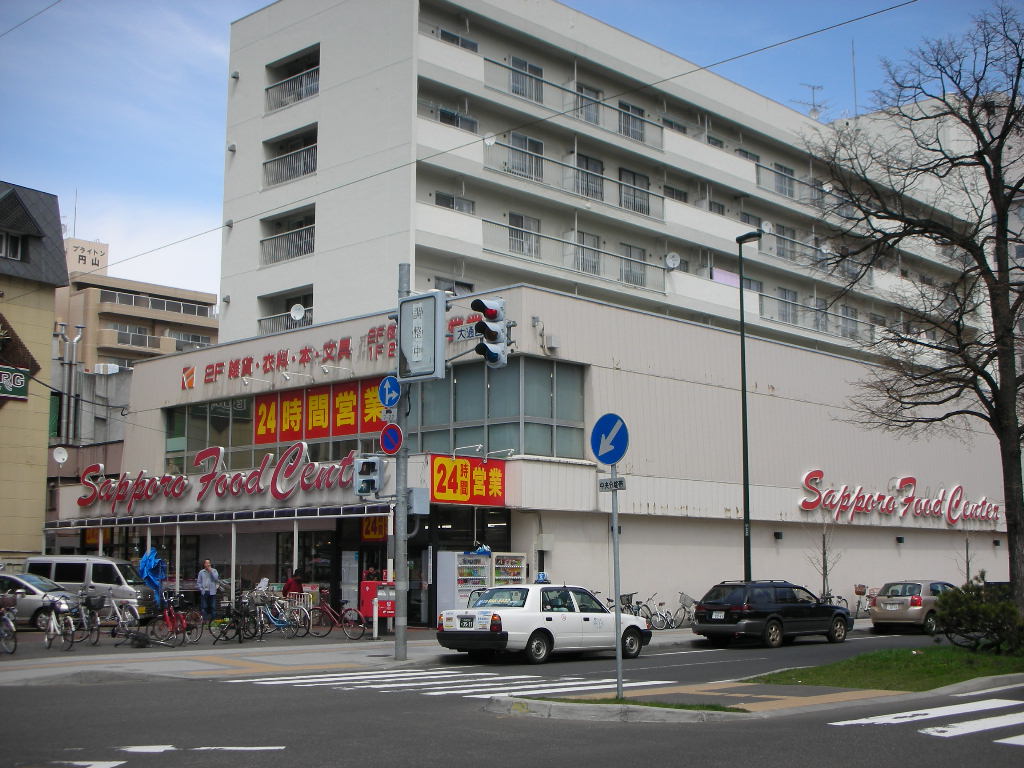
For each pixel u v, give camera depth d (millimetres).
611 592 30344
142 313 74562
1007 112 21484
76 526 36219
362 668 19094
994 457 48719
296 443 30547
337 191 37531
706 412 33719
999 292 21016
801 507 37000
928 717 11930
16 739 10594
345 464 28359
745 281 47812
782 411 37062
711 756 9352
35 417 38156
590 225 41594
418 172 36344
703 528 33812
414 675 17938
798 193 51375
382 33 37062
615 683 16312
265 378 34375
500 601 20641
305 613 26000
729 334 35219
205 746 10070
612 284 40219
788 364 37750
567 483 28844
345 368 32094
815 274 48281
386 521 29281
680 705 12445
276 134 40312
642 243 43625
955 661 16656
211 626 24984
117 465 40500
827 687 14977
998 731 10797
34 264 38594
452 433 29922
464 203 37688
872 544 41375
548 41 40125
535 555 28594
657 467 31609
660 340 32531
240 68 42219
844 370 40312
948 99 23516
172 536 36562
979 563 47281
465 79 37000
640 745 10047
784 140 50312
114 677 17141
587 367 30281
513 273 38344
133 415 39031
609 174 42938
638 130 43719
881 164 23188
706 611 25750
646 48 44094
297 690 15453
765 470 35906
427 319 20125
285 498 30031
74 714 12633
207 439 36656
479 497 27109
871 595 38375
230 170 41750
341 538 30609
